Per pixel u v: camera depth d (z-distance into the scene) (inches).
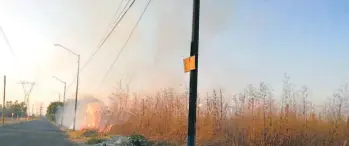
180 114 878.4
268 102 626.8
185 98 917.8
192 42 450.0
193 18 454.0
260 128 586.9
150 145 828.6
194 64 435.2
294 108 593.0
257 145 573.6
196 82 444.5
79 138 1317.7
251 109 634.2
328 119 571.2
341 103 574.6
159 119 950.4
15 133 1524.4
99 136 1253.1
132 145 834.8
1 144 957.8
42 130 2003.0
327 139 531.5
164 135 895.7
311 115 577.9
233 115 674.8
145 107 1037.8
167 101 982.4
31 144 1000.2
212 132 679.1
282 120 576.7
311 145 534.3
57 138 1331.2
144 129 981.2
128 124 1233.4
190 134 440.1
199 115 727.1
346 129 534.9
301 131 559.5
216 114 689.6
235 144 605.6
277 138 564.1
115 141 920.9
